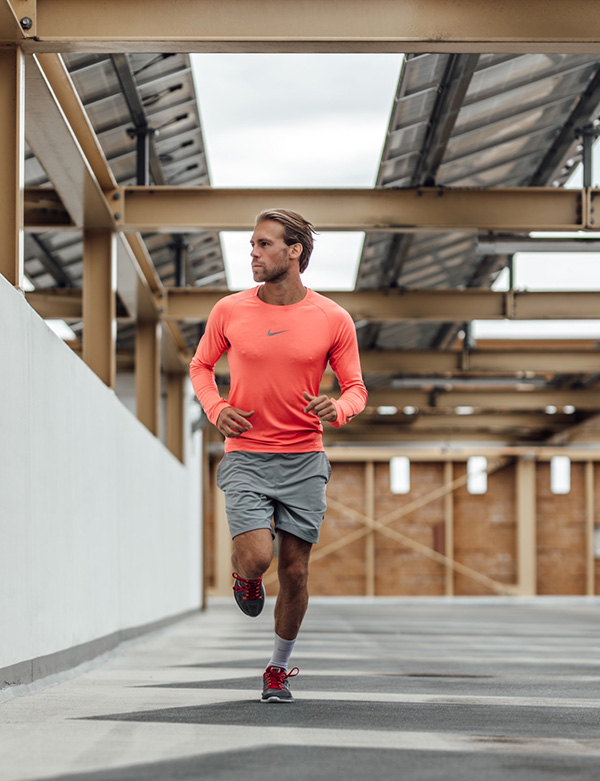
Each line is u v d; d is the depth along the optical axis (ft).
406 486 83.87
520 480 83.05
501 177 36.50
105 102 29.40
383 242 38.04
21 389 16.89
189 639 33.40
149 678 18.08
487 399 65.26
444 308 41.14
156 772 7.70
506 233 33.91
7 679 15.01
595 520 84.23
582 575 83.76
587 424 73.77
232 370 11.91
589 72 30.04
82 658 22.11
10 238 18.61
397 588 83.10
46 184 34.37
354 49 19.62
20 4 19.02
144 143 31.40
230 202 30.32
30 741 9.54
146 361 41.50
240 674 18.42
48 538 18.76
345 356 12.08
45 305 39.52
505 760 8.45
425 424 76.43
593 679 17.76
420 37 19.29
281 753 8.64
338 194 31.01
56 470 19.85
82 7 19.11
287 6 19.27
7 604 15.23
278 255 11.65
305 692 14.40
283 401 11.73
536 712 12.19
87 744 9.26
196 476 61.11
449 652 25.95
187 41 19.21
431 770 7.88
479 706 12.81
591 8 19.40
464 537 83.82
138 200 30.09
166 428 53.98
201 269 47.21
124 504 30.35
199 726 10.43
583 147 32.37
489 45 19.48
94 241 29.89
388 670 19.52
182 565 51.47
